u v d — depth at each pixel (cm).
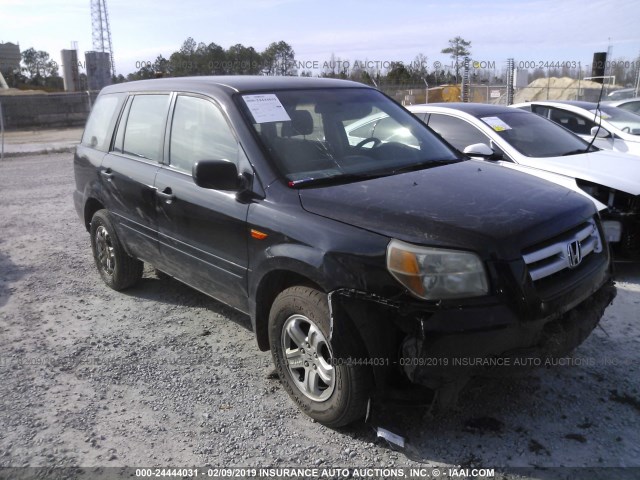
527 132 650
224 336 442
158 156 441
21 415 339
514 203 311
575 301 297
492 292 271
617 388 350
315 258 297
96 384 374
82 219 568
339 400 301
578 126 835
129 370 391
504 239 275
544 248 288
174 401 352
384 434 306
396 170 371
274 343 339
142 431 322
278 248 318
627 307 469
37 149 1891
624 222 521
